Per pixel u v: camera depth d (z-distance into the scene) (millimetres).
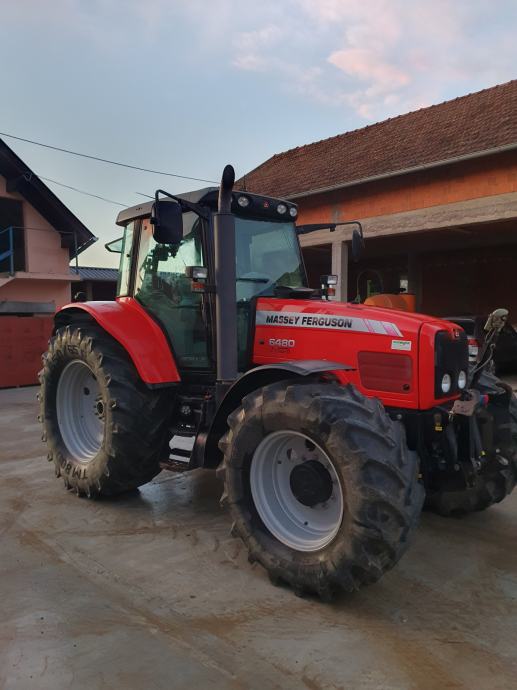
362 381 3465
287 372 3279
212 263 3957
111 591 3004
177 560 3375
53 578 3150
